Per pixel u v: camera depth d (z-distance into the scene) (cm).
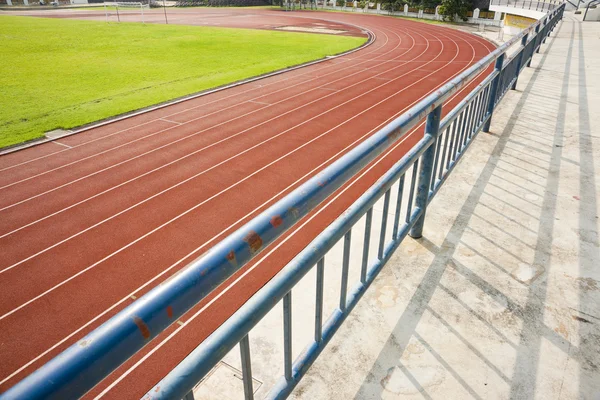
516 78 619
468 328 191
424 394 160
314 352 146
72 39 2155
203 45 1992
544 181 337
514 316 197
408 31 2928
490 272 229
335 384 165
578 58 937
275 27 3067
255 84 1202
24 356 308
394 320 196
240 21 3559
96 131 806
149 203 526
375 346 182
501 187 327
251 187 562
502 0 2706
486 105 425
